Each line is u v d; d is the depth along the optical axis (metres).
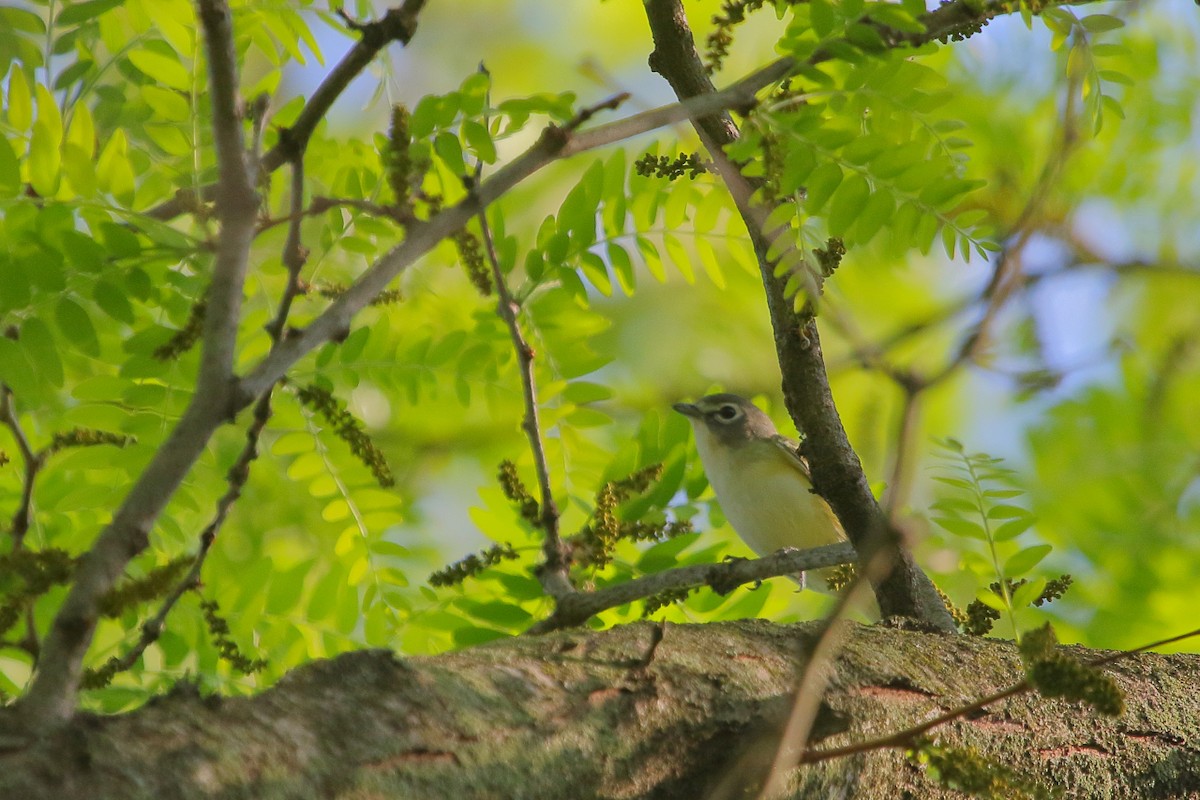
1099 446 11.17
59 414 7.78
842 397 12.55
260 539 9.17
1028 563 6.62
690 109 5.83
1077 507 10.93
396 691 4.82
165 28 7.12
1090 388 11.45
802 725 5.13
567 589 7.29
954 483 6.88
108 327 7.45
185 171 7.28
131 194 6.42
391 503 7.88
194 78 7.21
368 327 7.88
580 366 8.14
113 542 4.34
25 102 6.48
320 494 7.83
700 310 14.99
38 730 4.04
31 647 4.86
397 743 4.58
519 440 9.12
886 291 14.03
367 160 8.16
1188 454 11.12
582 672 5.34
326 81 5.71
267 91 7.98
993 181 11.48
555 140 5.38
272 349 5.05
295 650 7.78
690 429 9.00
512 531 8.44
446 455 12.60
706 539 9.98
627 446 8.80
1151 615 10.42
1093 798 6.48
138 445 7.17
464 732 4.76
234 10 7.55
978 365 5.25
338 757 4.43
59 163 6.24
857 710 5.89
